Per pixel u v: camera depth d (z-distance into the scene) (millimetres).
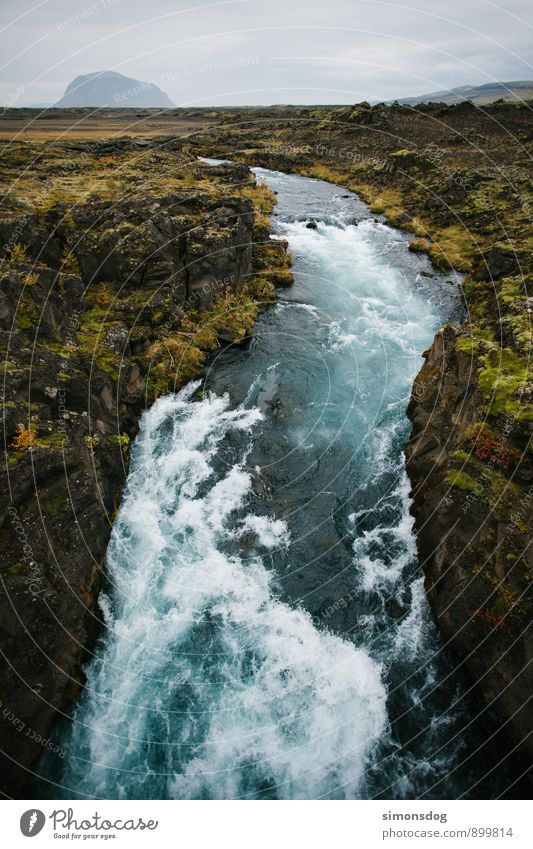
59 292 17766
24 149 39188
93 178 30656
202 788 9422
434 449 14648
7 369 12891
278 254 29547
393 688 10930
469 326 16641
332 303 26016
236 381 19703
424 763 9820
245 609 12258
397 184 45094
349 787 9516
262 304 25078
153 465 15844
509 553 10617
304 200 42844
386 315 25078
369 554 13570
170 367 19016
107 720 10234
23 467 11180
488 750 9883
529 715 9391
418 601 12438
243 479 15555
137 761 9758
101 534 12727
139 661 11195
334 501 15016
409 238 35344
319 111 76125
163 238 20922
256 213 34562
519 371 13188
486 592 10688
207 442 16828
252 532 14023
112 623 11773
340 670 11227
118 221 21219
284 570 13164
